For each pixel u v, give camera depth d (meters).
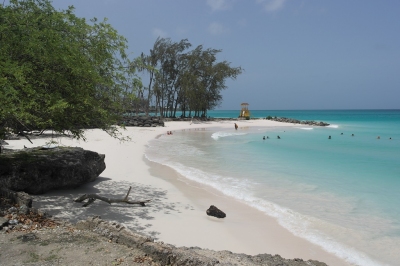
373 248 6.62
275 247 6.67
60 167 9.41
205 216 8.36
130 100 10.05
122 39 9.41
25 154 9.59
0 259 4.66
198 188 11.21
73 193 9.62
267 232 7.41
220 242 6.84
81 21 8.79
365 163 17.08
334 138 31.81
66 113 8.21
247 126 52.22
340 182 12.38
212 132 38.50
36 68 7.59
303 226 7.80
